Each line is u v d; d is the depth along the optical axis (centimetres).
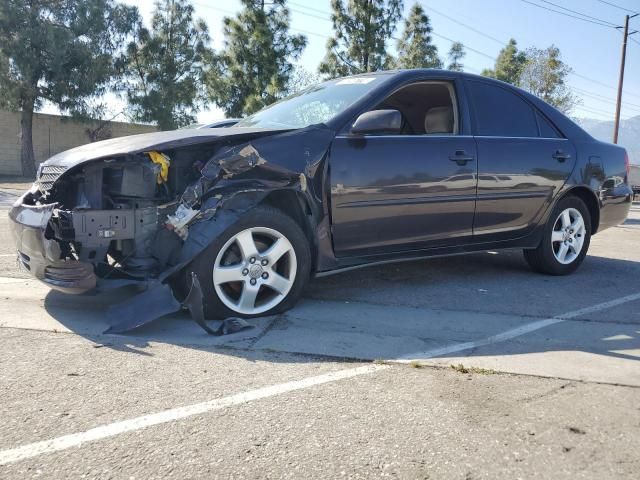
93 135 2802
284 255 383
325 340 341
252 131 370
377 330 364
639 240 868
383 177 405
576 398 268
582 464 213
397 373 293
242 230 359
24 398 254
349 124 402
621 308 433
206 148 359
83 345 320
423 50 2892
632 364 314
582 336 363
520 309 425
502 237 490
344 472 204
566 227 539
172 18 2700
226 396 261
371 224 408
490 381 286
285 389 270
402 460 213
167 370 288
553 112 536
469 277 530
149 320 332
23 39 2311
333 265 404
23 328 346
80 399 254
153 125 2900
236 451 216
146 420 237
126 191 340
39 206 344
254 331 352
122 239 340
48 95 2475
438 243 450
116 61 2617
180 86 2711
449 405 258
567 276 548
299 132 381
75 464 205
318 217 386
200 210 346
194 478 199
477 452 219
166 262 348
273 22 2261
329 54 2420
